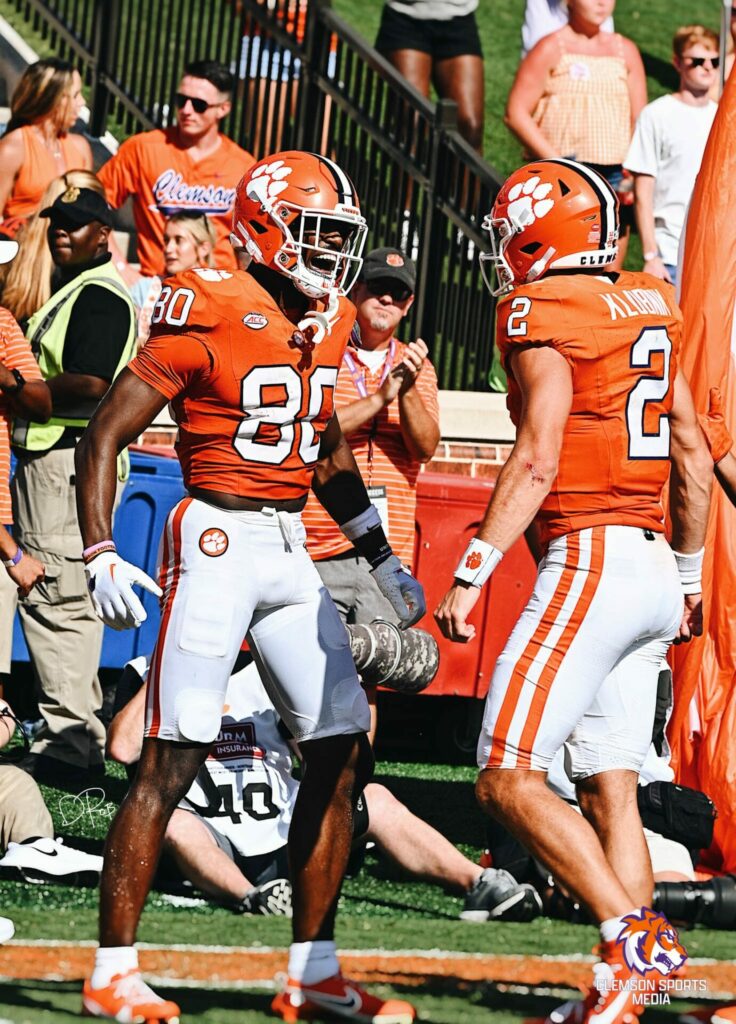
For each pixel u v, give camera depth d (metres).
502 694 10.87
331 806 10.79
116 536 20.91
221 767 14.29
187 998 10.60
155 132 26.16
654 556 11.11
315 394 10.80
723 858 16.08
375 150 27.53
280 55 29.09
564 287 11.13
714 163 16.89
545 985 11.28
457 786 20.58
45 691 18.77
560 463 11.09
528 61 29.19
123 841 10.30
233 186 26.08
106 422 10.52
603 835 11.43
